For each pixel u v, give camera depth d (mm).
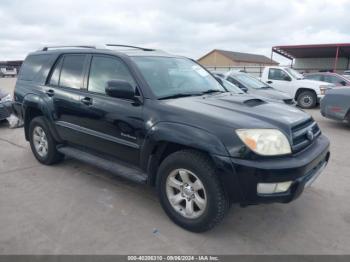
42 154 4773
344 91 7297
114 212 3352
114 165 3639
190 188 2918
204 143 2658
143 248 2738
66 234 2930
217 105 3074
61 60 4383
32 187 3982
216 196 2691
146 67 3523
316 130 3322
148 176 3230
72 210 3389
